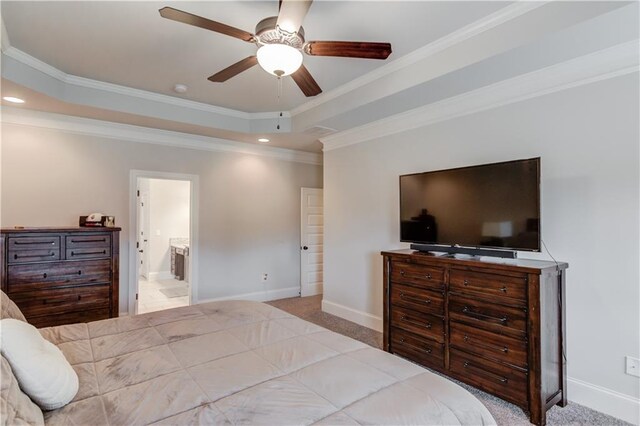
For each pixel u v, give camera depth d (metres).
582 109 2.47
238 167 5.28
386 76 3.15
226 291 5.17
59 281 3.28
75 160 4.02
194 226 4.88
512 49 2.27
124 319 2.29
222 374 1.51
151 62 3.07
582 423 2.26
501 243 2.61
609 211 2.35
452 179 2.95
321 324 4.34
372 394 1.36
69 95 3.41
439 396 1.36
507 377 2.37
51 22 2.44
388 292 3.21
